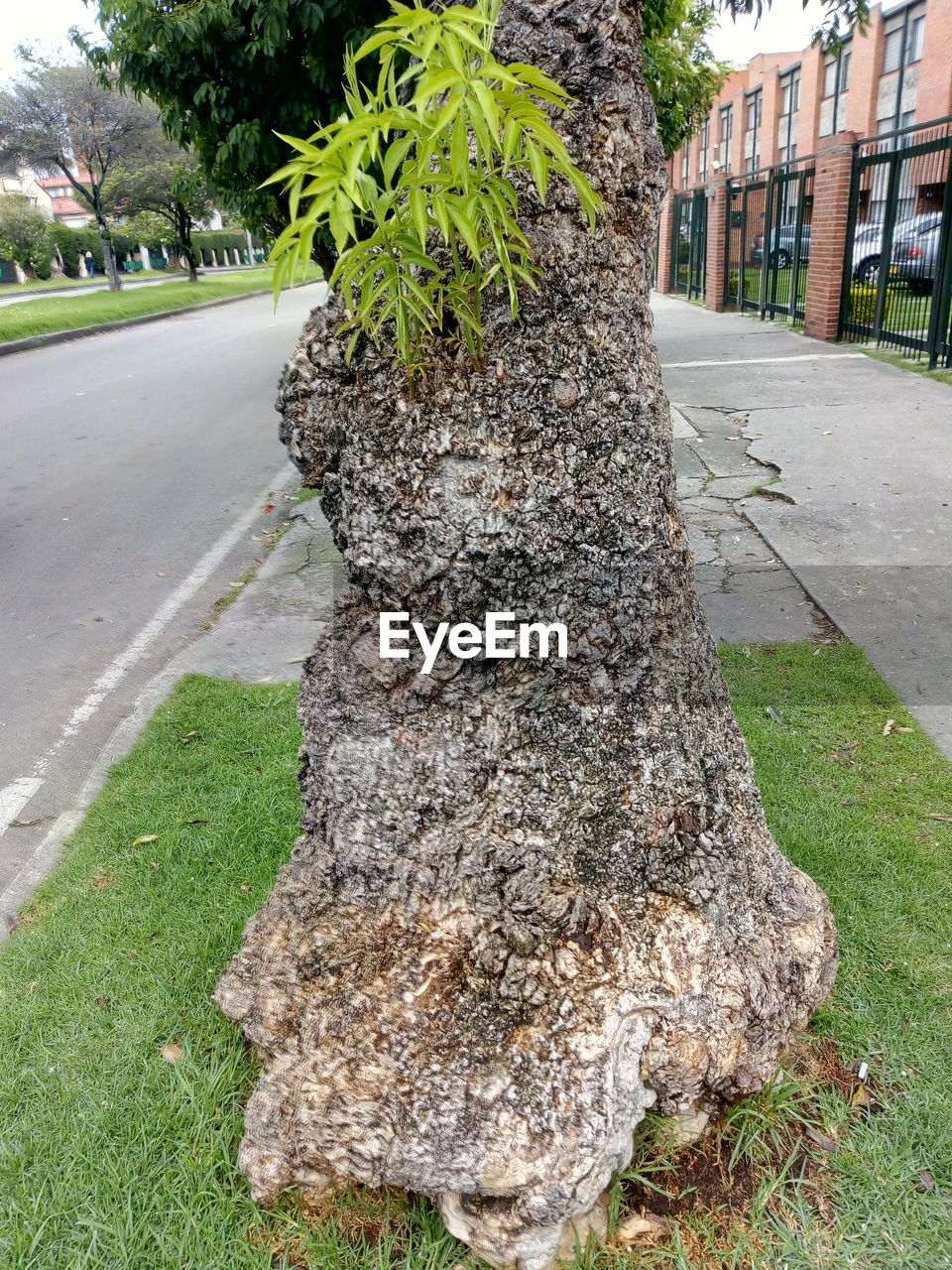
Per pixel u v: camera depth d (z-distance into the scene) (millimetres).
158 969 2816
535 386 1811
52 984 2775
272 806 3605
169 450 10125
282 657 5051
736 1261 1942
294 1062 2096
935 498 6746
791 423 9078
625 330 1943
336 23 5148
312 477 2021
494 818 2000
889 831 3281
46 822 3740
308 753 2191
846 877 3051
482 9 1502
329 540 6992
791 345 13461
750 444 8461
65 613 5891
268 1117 2084
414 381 1809
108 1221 2078
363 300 1617
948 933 2805
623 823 2045
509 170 1789
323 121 5750
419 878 2053
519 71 1393
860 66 24391
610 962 1983
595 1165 1820
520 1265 1895
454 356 1811
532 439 1815
